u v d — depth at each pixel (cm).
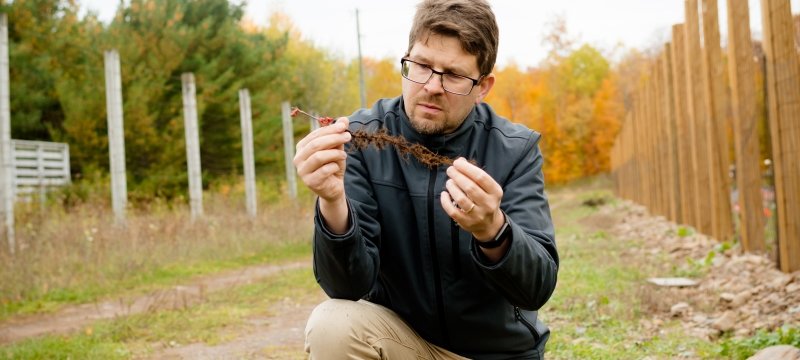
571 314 580
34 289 792
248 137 1598
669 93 1242
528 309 242
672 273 767
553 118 5150
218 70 2525
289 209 1623
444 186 253
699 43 994
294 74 3159
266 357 526
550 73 5291
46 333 611
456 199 208
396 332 252
